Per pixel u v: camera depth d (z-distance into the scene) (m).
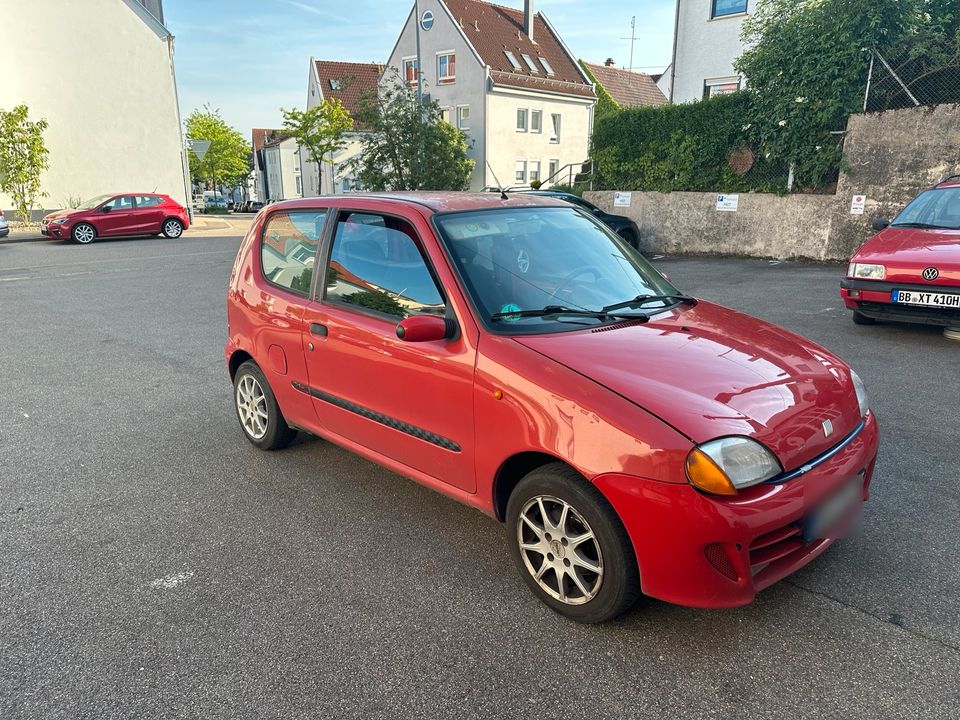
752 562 2.45
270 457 4.52
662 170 16.28
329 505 3.82
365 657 2.57
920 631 2.61
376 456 3.60
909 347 6.61
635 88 47.16
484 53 37.47
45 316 9.63
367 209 3.63
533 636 2.66
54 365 6.97
